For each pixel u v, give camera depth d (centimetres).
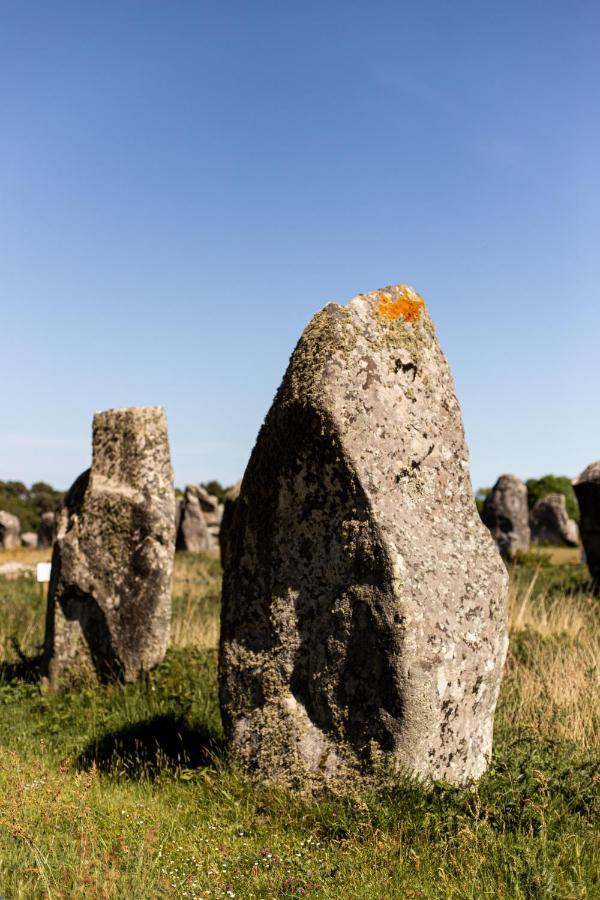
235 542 628
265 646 603
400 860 476
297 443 584
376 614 549
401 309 616
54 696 903
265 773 587
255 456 618
